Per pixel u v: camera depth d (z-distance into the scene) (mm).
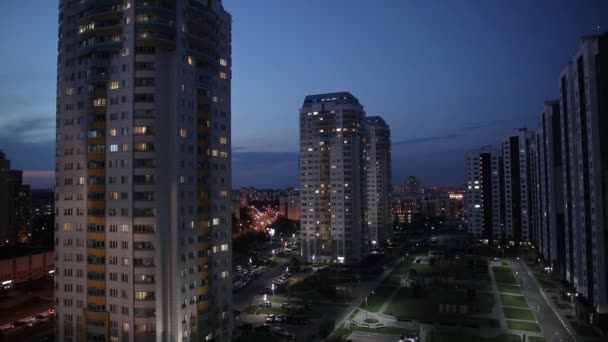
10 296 161750
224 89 125438
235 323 140250
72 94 113562
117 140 107562
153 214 104812
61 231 112688
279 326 137750
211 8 120500
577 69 143875
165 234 105375
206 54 117062
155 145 105750
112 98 108625
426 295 174500
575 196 151625
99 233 107875
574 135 152750
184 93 110625
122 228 105750
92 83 109750
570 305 157875
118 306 105500
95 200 108500
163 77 107812
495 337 124688
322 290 174625
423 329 132625
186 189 110125
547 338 123938
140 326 102812
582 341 121375
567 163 164000
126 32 107625
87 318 107500
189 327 109250
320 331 123812
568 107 156125
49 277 186875
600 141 128625
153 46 107125
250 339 125000
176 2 109438
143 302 103000
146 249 104000
